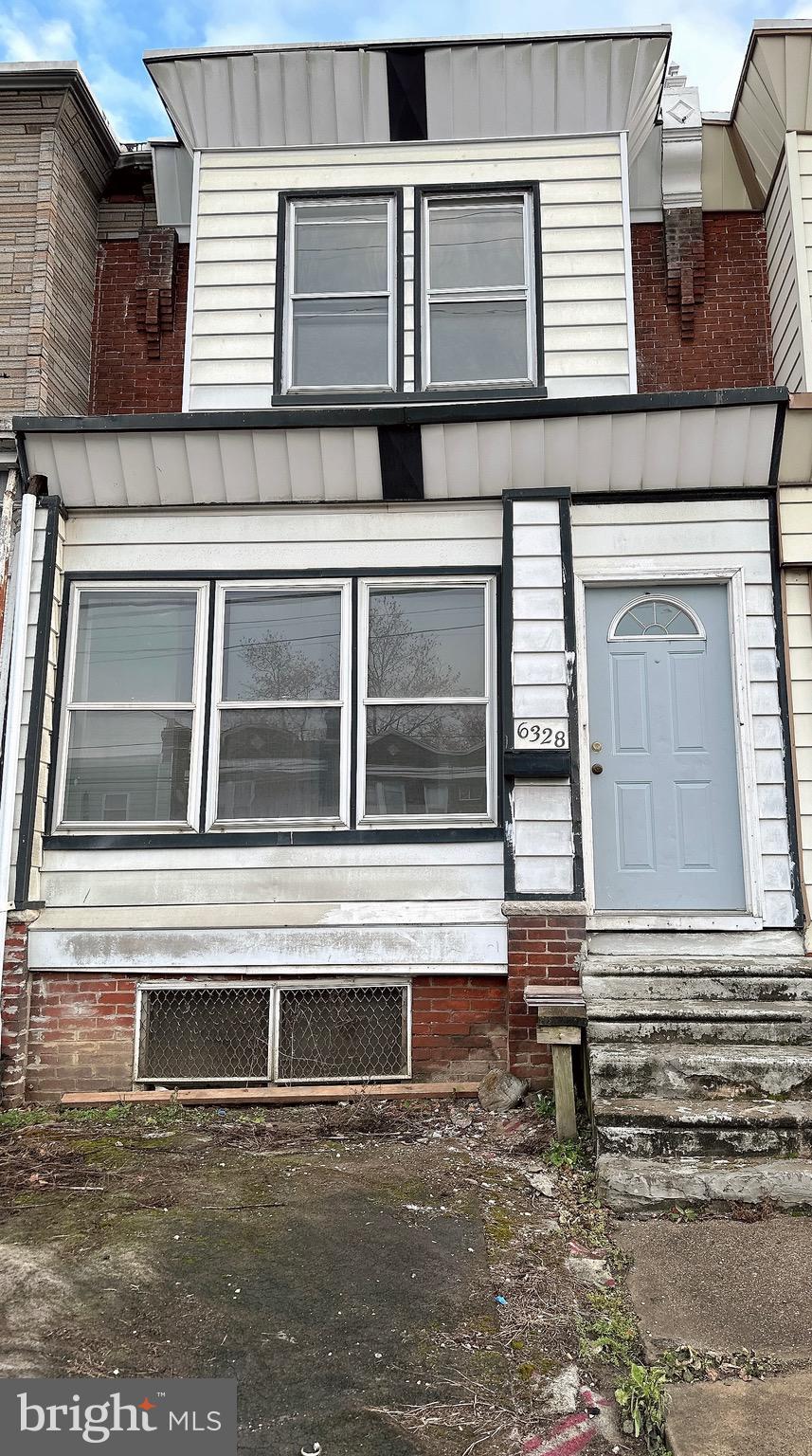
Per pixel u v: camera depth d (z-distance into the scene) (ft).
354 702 21.98
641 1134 15.64
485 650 22.13
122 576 22.65
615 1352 11.02
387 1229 13.82
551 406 20.94
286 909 21.11
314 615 22.54
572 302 23.29
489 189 24.04
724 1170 14.84
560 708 20.94
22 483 22.52
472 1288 12.28
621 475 21.88
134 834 21.62
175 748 22.16
